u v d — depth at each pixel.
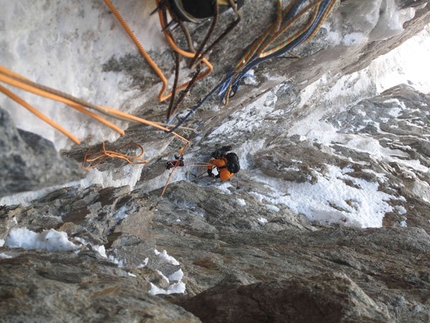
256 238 7.02
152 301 2.98
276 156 10.51
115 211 4.77
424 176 10.75
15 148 2.03
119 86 3.32
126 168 7.23
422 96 13.85
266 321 3.19
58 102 2.90
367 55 10.52
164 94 3.90
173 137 6.80
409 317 3.91
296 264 5.77
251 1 3.27
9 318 2.31
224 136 8.74
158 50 3.22
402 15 6.71
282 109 8.92
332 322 3.01
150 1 3.02
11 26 2.57
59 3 2.72
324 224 9.45
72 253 3.54
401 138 12.20
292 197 9.84
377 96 13.84
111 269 3.47
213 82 4.29
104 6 2.88
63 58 2.87
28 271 2.91
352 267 5.85
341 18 5.05
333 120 12.71
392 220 9.38
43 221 4.07
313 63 6.34
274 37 3.38
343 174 10.44
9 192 2.13
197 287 4.42
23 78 2.42
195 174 9.87
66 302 2.62
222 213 8.52
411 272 5.47
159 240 6.03
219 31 3.37
